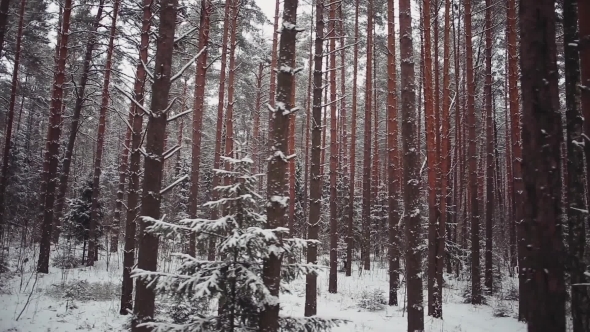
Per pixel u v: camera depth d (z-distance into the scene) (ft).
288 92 19.53
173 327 15.92
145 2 41.39
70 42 67.05
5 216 66.95
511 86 46.98
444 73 52.24
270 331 16.22
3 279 44.19
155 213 22.08
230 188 16.72
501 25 71.31
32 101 93.66
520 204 44.06
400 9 33.63
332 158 57.57
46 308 35.91
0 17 35.78
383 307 48.47
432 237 45.85
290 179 63.46
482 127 90.27
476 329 40.32
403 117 32.89
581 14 16.76
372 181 99.76
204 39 51.19
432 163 46.75
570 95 25.16
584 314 23.81
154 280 15.78
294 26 19.99
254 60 80.38
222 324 16.11
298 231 93.61
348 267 70.18
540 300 15.85
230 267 16.15
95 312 36.11
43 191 55.06
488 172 61.98
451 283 69.10
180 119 106.11
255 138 83.10
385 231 91.45
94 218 62.85
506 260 91.97
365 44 74.74
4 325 30.25
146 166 22.39
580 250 24.40
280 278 17.84
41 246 51.60
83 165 138.21
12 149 70.08
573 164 24.91
